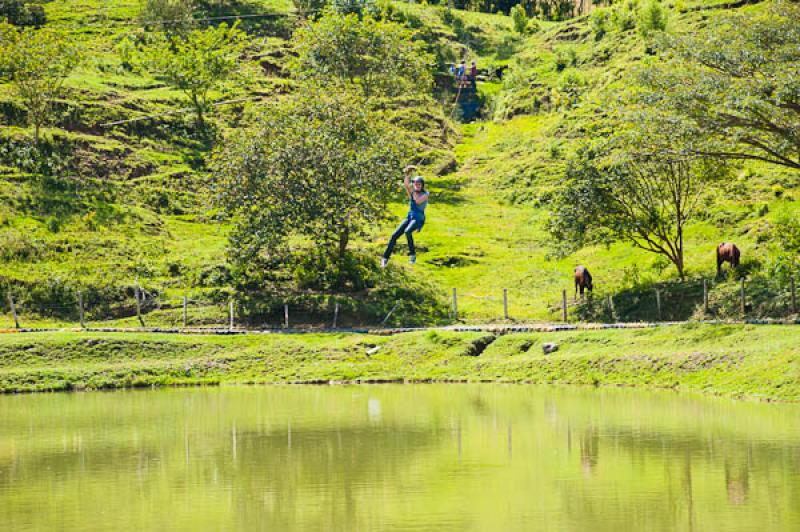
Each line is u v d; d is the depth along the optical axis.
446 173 105.94
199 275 69.50
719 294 55.75
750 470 24.27
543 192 93.12
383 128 74.31
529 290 70.06
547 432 31.50
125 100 102.75
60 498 22.81
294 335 58.16
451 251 78.62
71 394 47.72
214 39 107.19
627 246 75.12
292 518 20.25
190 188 90.75
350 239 79.31
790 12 53.09
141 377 51.41
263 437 31.83
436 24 149.12
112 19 133.25
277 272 70.50
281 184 67.25
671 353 45.53
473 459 26.92
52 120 91.31
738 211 72.25
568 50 128.75
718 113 52.81
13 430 34.56
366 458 27.39
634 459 26.27
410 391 45.78
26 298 64.56
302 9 139.50
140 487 24.00
